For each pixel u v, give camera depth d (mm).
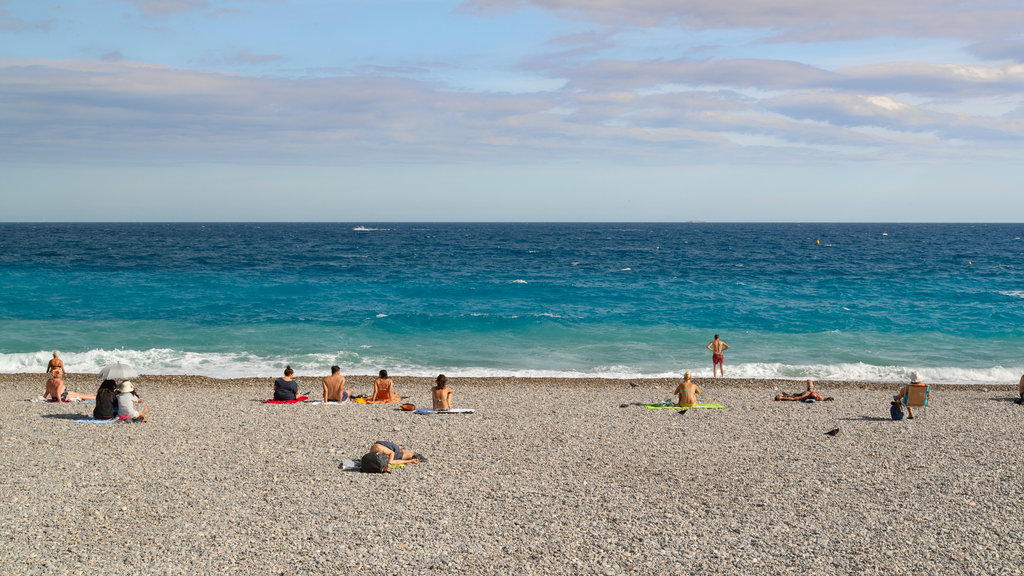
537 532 8945
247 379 22000
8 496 10070
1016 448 13375
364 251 90625
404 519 9367
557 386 21328
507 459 12445
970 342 28859
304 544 8477
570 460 12406
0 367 23578
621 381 22094
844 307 37312
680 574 7750
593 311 36031
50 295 38938
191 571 7699
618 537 8797
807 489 10750
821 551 8367
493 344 28344
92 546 8328
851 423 15820
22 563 7816
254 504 9883
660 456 12711
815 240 137250
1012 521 9320
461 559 8102
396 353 26672
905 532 8953
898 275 56438
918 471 11742
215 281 47344
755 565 7980
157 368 23781
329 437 14008
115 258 68562
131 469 11523
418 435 14281
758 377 23375
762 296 41938
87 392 20547
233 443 13414
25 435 13859
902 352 27188
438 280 50812
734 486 10898
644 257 82375
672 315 34688
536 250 97688
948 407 17984
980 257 80812
